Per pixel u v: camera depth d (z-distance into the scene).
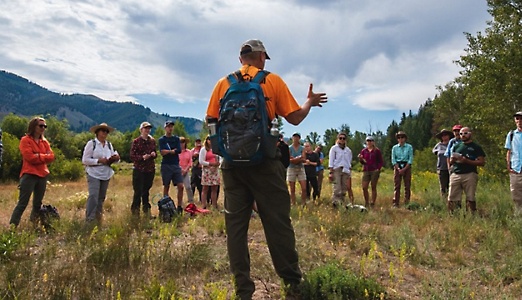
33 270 3.46
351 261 4.40
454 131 9.09
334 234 5.51
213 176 9.36
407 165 10.22
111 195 13.08
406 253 4.70
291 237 3.24
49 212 6.45
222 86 3.13
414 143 82.31
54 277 3.32
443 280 3.70
